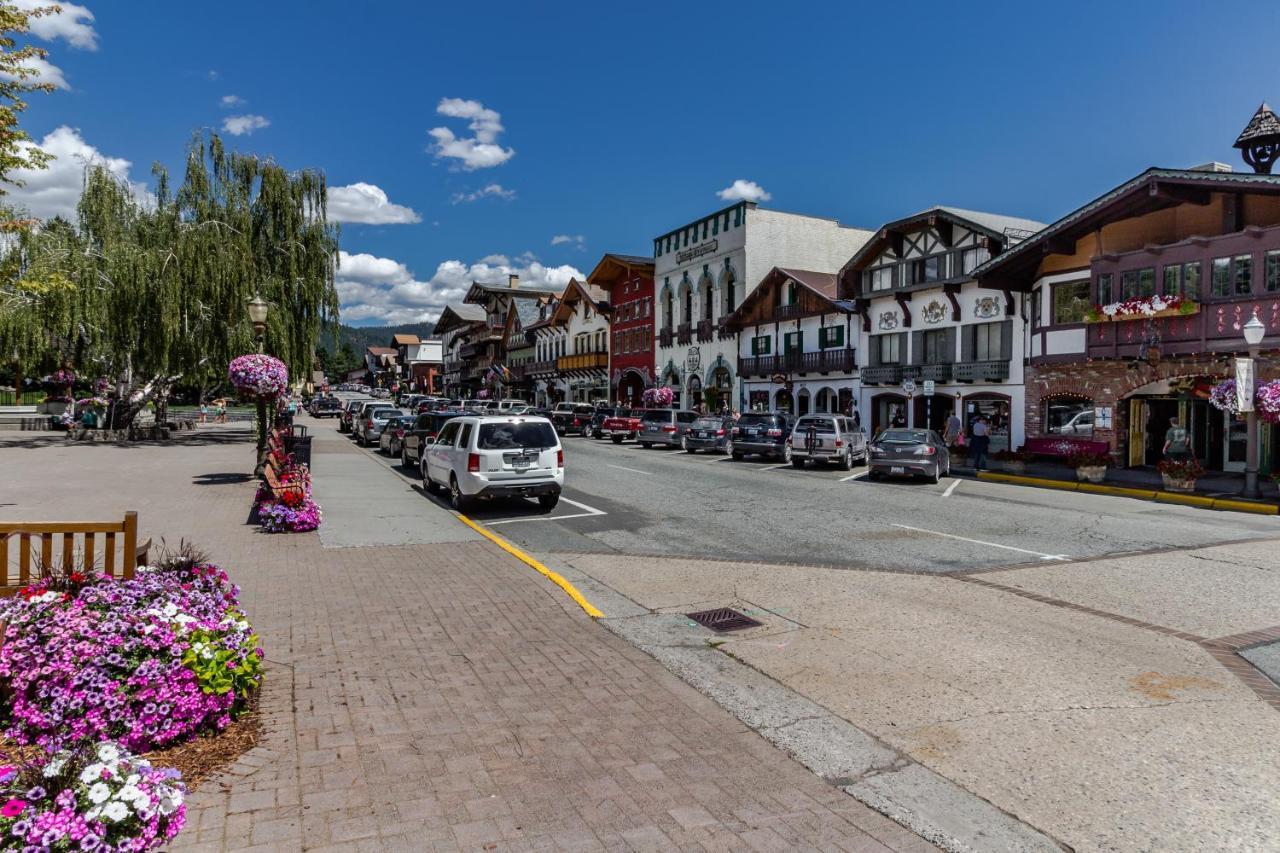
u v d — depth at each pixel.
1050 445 24.56
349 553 9.59
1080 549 10.78
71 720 3.84
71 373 46.88
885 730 4.70
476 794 3.71
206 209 30.16
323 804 3.55
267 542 10.19
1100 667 5.83
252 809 3.49
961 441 24.69
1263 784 4.02
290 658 5.63
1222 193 20.11
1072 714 4.94
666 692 5.25
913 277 31.12
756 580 8.75
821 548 10.78
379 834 3.32
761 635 6.67
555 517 13.42
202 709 4.16
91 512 12.61
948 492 18.06
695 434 29.19
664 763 4.16
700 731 4.62
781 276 38.19
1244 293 19.48
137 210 30.56
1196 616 7.27
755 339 40.69
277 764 3.95
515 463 13.41
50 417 39.47
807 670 5.77
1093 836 3.53
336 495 15.29
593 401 59.69
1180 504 16.92
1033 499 17.00
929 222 29.77
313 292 32.22
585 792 3.78
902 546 10.94
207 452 26.56
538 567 8.99
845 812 3.70
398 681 5.23
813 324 36.56
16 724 3.91
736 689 5.38
